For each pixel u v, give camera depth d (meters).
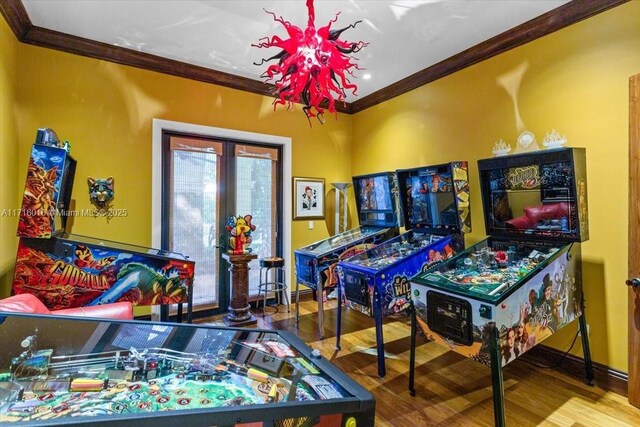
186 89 3.89
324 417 1.00
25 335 1.34
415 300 2.39
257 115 4.41
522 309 2.00
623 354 2.46
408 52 3.48
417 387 2.53
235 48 3.43
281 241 4.74
